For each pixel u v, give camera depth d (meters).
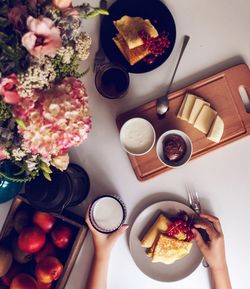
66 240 0.97
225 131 1.02
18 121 0.59
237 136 1.02
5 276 0.98
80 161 1.03
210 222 1.02
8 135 0.64
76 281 1.04
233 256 1.04
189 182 1.03
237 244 1.04
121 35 0.97
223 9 1.01
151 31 0.96
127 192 1.03
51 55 0.59
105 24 0.99
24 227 0.97
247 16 1.01
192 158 1.02
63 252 0.99
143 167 1.02
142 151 0.98
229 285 1.01
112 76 0.97
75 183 0.97
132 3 0.99
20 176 0.86
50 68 0.60
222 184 1.03
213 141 1.01
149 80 1.02
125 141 0.98
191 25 1.01
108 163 1.03
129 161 1.03
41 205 0.88
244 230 1.04
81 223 1.00
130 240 1.03
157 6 0.99
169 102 1.01
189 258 1.03
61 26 0.62
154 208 1.02
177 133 0.98
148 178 1.02
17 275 0.96
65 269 0.95
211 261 1.01
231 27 1.01
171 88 1.02
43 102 0.59
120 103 1.02
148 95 1.02
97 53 0.99
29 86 0.58
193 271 1.03
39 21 0.56
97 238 0.99
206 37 1.01
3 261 0.95
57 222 0.99
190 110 1.00
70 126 0.60
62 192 0.88
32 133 0.59
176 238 1.00
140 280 1.04
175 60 1.02
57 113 0.59
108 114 1.03
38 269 0.94
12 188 0.97
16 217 0.97
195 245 1.03
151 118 1.01
